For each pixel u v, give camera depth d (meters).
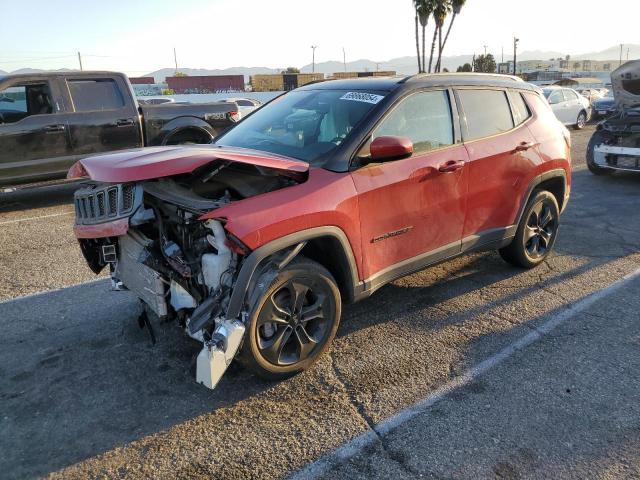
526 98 5.13
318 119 4.02
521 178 4.84
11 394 3.31
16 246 6.39
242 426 3.01
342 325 4.21
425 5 39.16
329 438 2.91
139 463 2.73
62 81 8.55
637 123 9.85
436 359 3.71
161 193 3.20
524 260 5.23
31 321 4.30
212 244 3.07
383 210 3.71
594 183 10.11
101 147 8.92
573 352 3.79
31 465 2.71
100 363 3.66
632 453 2.79
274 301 3.26
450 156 4.18
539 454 2.78
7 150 8.09
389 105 3.85
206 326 3.08
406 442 2.87
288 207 3.18
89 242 3.67
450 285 5.00
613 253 5.90
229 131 4.56
